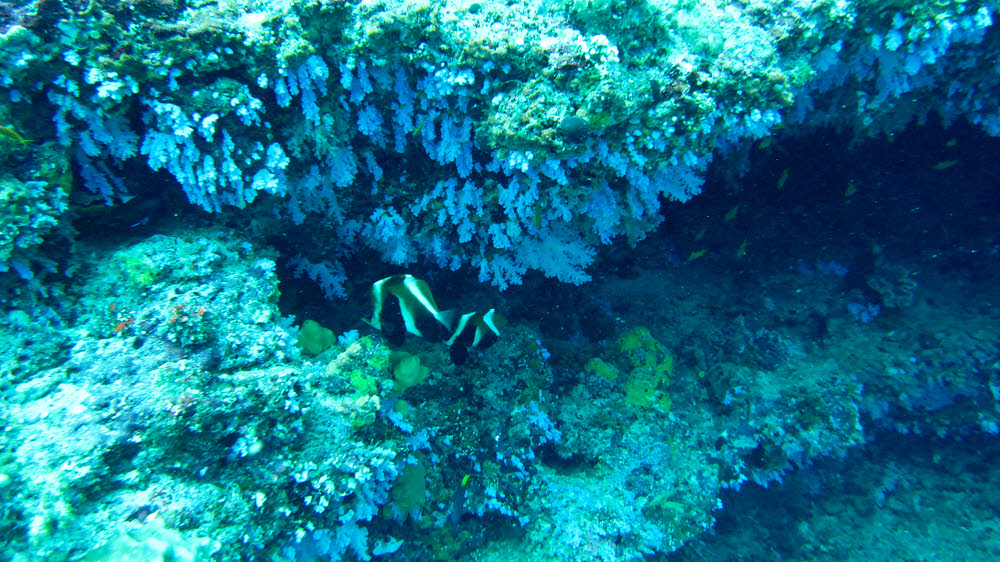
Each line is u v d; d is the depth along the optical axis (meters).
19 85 2.04
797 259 5.77
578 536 3.73
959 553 4.42
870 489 5.11
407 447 3.26
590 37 2.37
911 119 4.18
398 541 3.25
